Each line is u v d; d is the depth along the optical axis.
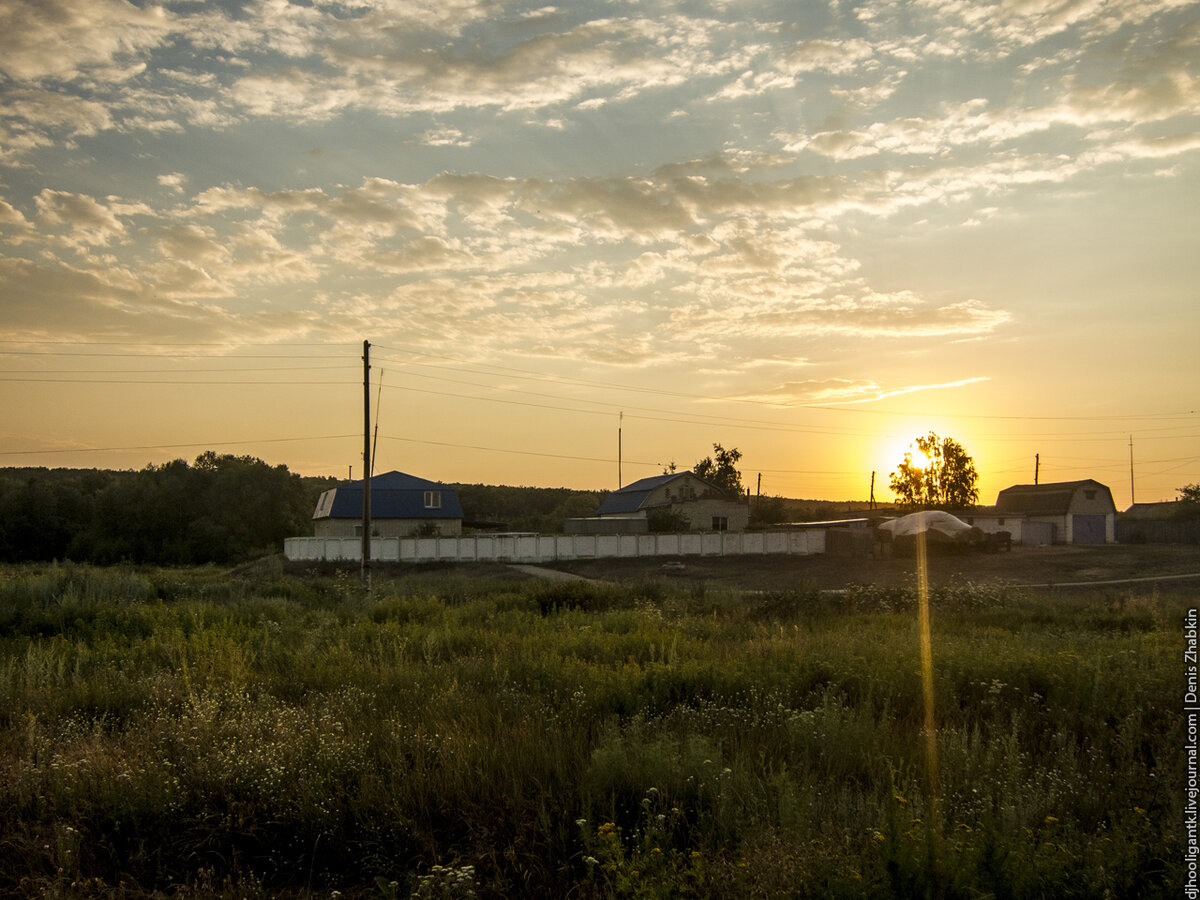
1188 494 71.06
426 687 9.27
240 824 5.34
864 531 50.16
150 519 66.69
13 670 9.88
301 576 45.34
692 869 4.30
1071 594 27.62
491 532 74.00
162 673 10.06
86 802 5.48
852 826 4.95
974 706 8.34
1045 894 3.90
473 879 4.58
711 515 64.88
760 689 8.47
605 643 12.68
